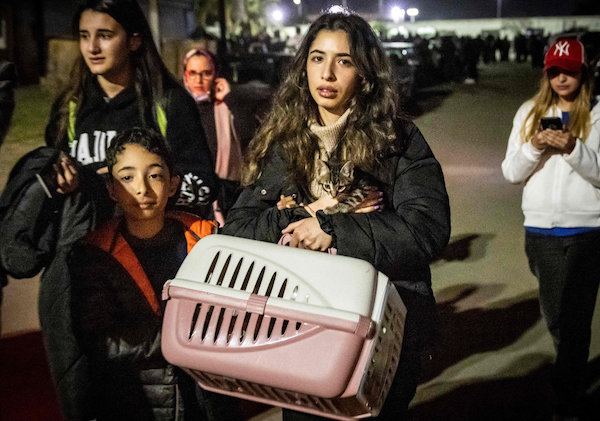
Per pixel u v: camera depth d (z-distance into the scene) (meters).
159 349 2.30
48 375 3.21
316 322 1.58
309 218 1.92
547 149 2.92
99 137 2.55
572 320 2.96
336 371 1.56
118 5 2.43
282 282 1.67
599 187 2.86
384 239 1.88
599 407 3.21
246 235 2.04
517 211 7.28
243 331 1.67
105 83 2.54
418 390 3.45
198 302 1.71
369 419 1.77
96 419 2.48
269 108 2.24
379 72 2.02
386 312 1.67
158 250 2.41
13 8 11.64
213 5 19.50
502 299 4.71
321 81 1.99
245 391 1.78
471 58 24.11
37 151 2.43
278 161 2.08
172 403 2.36
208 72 4.15
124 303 2.34
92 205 2.45
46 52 2.60
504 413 3.23
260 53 18.20
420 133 2.07
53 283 2.41
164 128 2.59
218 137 4.18
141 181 2.35
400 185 1.99
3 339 3.64
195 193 2.59
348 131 2.00
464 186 8.56
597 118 2.88
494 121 15.01
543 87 3.02
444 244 1.94
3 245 2.42
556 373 3.02
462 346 3.97
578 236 2.91
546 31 53.94
